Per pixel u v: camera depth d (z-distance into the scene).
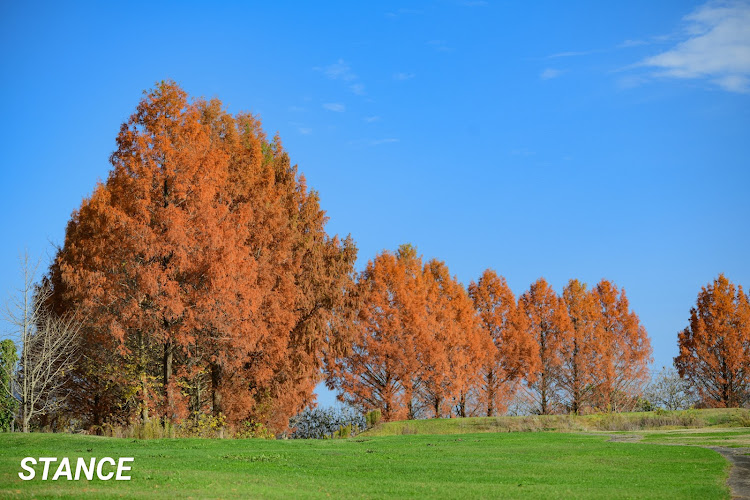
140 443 27.06
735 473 19.22
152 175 35.34
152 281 34.09
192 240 35.16
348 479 18.42
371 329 54.22
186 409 36.56
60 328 38.34
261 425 40.59
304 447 27.05
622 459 22.89
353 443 29.56
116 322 34.91
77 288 36.03
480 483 17.91
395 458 23.33
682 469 20.27
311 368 43.38
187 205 36.00
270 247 42.44
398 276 54.94
